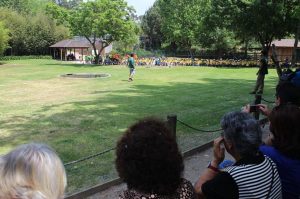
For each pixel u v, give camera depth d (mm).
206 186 2586
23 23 68375
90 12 49094
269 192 2564
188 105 15508
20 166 1736
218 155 3002
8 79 28609
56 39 70500
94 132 10680
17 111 14430
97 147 9062
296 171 2967
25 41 68312
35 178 1728
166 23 64500
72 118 12820
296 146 3016
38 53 71062
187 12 57844
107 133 10547
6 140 10062
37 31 69375
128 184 2104
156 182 2047
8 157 1775
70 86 23500
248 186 2527
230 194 2520
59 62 56781
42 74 33375
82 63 53719
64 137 10117
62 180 1811
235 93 19484
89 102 16469
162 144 2072
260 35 26500
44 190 1729
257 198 2529
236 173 2561
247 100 16969
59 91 21016
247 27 26062
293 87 4477
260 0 24047
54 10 52000
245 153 2697
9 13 68562
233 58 52625
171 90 20875
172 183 2072
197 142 9391
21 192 1688
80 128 11242
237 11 26469
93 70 38625
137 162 2041
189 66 46656
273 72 34875
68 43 63500
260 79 18859
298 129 3049
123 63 50531
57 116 13250
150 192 2057
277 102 4547
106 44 51906
